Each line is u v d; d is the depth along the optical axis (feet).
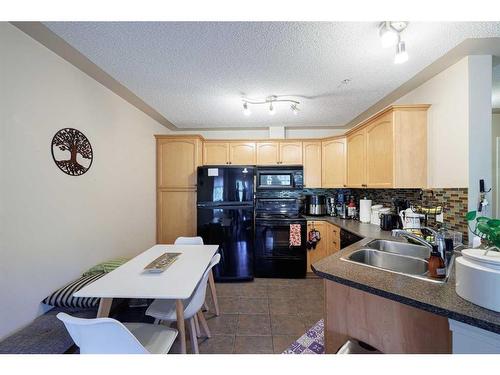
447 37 4.66
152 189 10.43
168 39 4.77
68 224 5.95
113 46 5.04
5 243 4.53
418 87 7.03
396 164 6.61
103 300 4.38
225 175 9.81
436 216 6.19
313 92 7.49
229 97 7.95
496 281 2.49
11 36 4.61
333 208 11.34
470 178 5.42
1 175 4.47
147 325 4.31
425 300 2.81
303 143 11.41
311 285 9.20
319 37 4.68
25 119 4.89
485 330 2.39
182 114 9.86
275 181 10.94
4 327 4.49
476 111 5.40
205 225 9.75
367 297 3.62
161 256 5.70
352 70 6.06
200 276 4.55
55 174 5.59
